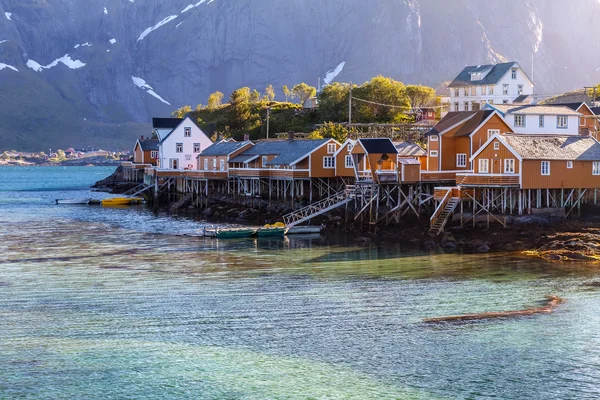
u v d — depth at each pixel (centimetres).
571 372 3803
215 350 4116
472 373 3800
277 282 5634
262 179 10444
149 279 5784
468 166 8956
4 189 18488
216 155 11994
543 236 6894
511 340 4247
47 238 8138
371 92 16262
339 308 4869
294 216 8831
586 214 7675
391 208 8081
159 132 15925
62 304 5025
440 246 7038
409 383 3691
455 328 4456
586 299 5053
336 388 3641
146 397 3556
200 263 6450
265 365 3916
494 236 7056
